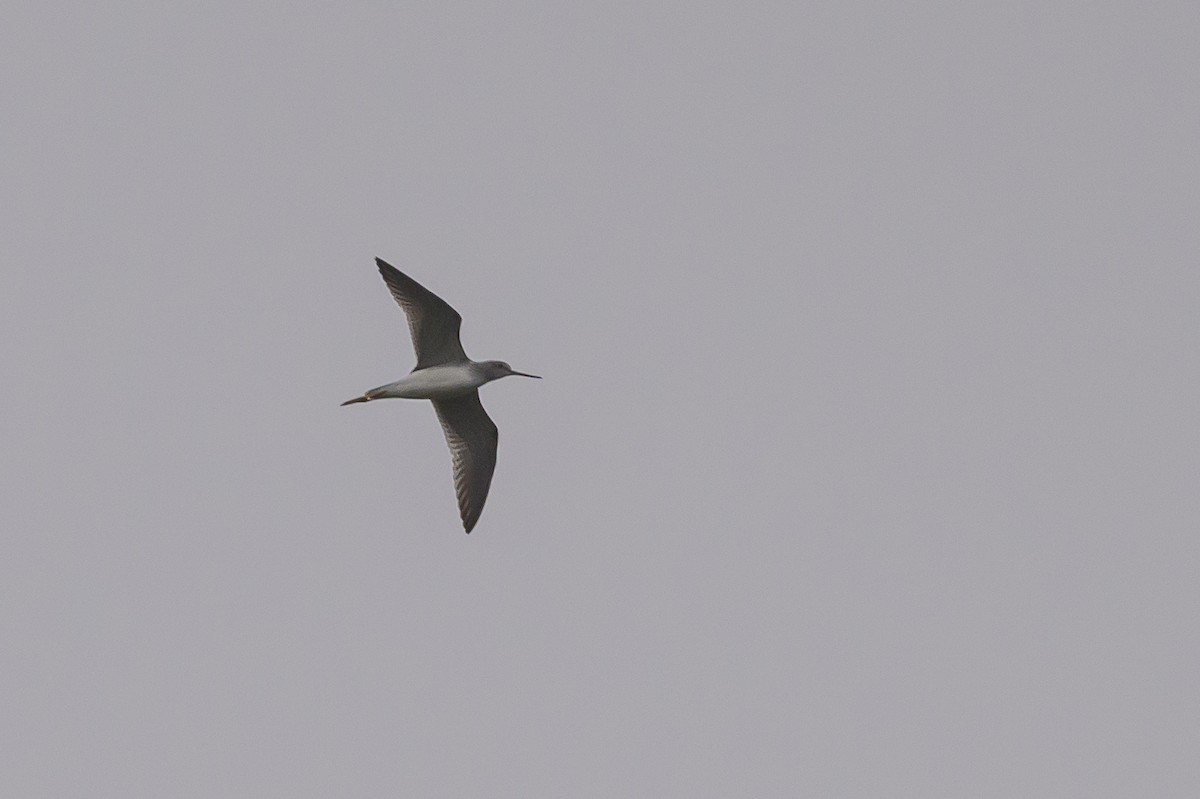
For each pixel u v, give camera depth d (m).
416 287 22.55
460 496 24.73
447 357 23.50
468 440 24.89
